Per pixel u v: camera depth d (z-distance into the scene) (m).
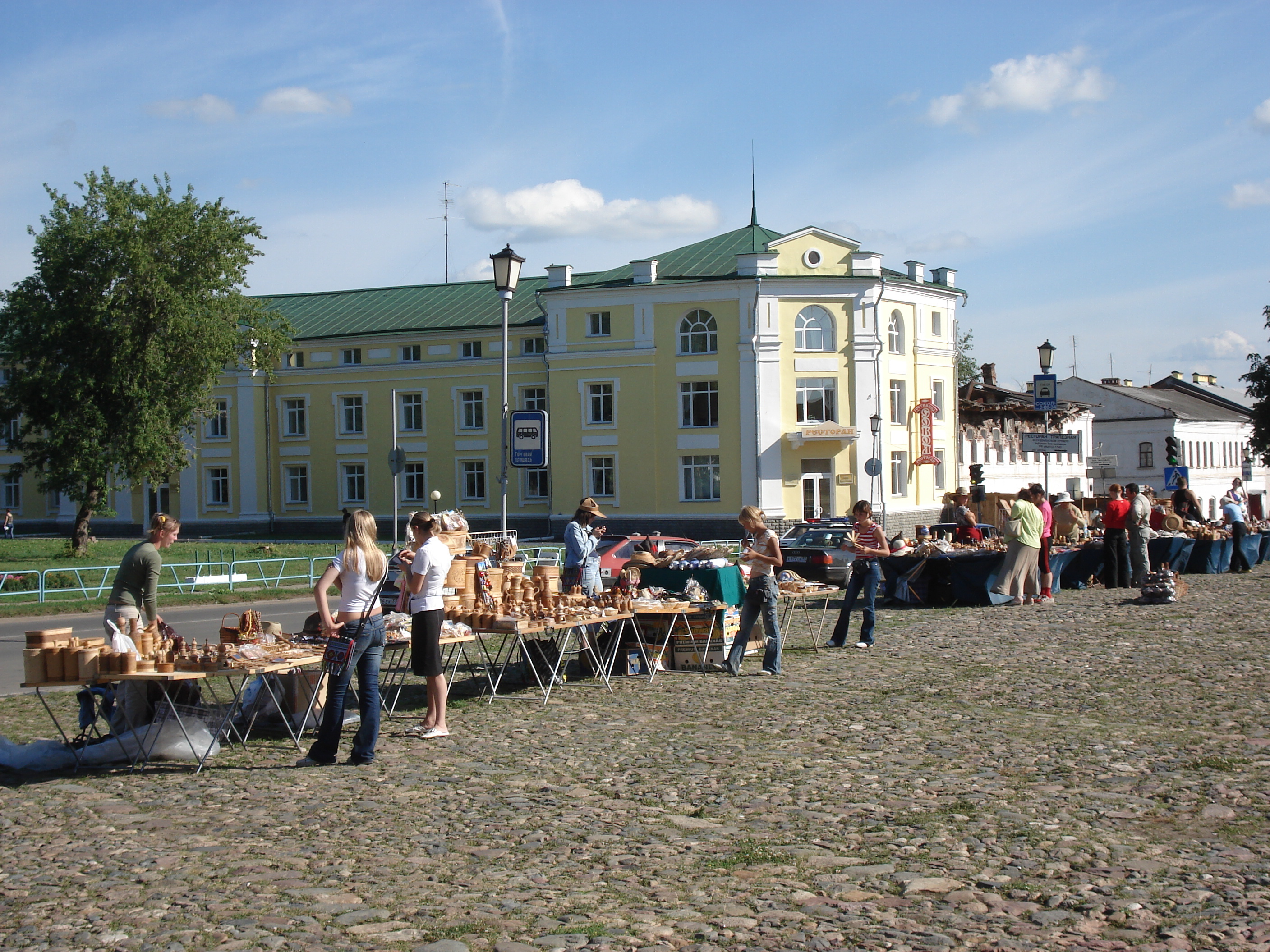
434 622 9.62
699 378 47.62
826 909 5.27
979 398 63.81
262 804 7.42
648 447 48.38
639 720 10.34
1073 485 71.44
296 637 10.07
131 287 41.75
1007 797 7.29
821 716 10.29
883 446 47.94
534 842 6.46
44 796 7.73
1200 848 6.14
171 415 43.91
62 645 8.67
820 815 6.93
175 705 9.05
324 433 56.72
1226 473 93.88
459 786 7.87
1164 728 9.37
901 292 49.66
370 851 6.31
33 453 44.34
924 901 5.38
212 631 20.11
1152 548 25.27
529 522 52.53
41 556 41.72
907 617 18.78
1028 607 19.75
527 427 18.45
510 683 12.73
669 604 12.82
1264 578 25.20
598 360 49.09
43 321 41.25
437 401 54.47
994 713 10.20
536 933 4.99
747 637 13.01
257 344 46.19
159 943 4.89
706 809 7.14
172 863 6.08
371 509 55.88
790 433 46.97
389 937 4.95
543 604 11.78
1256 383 55.53
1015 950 4.77
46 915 5.27
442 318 55.94
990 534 26.62
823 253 47.09
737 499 47.09
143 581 9.51
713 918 5.16
